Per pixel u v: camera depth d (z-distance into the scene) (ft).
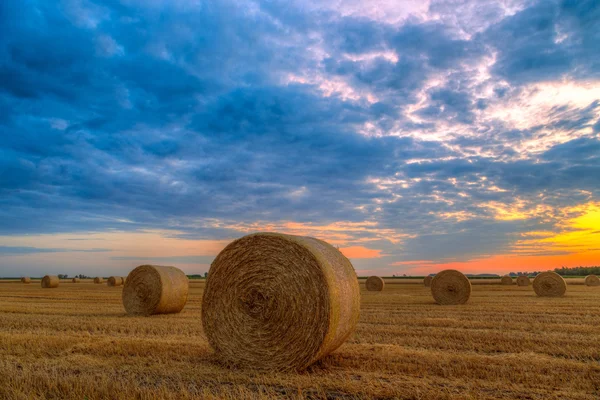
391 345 31.37
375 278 108.37
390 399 19.53
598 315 48.47
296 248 27.12
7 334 35.63
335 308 26.22
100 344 31.19
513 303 64.90
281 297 27.02
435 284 67.97
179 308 57.06
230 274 28.94
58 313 53.98
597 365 24.86
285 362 26.27
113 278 141.79
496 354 28.58
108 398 19.45
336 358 27.50
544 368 24.30
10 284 161.17
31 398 19.15
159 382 22.44
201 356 28.91
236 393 20.18
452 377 22.90
